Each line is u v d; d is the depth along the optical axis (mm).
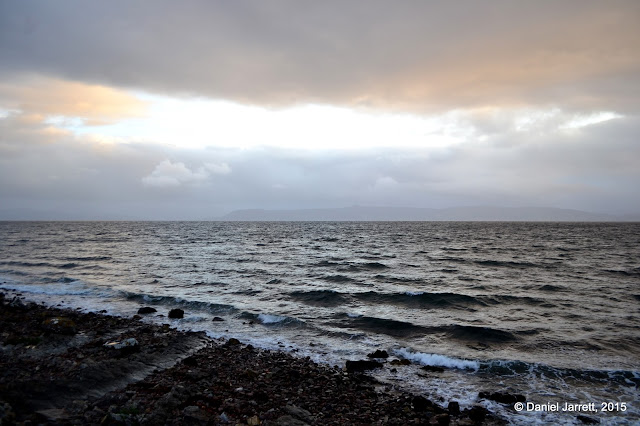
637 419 9742
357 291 26109
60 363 11023
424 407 10164
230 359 13523
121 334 15914
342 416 9555
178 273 34438
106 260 43719
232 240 83875
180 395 9461
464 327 17531
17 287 27812
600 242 79875
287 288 27391
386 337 16766
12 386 8688
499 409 10289
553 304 22609
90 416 7863
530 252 56344
